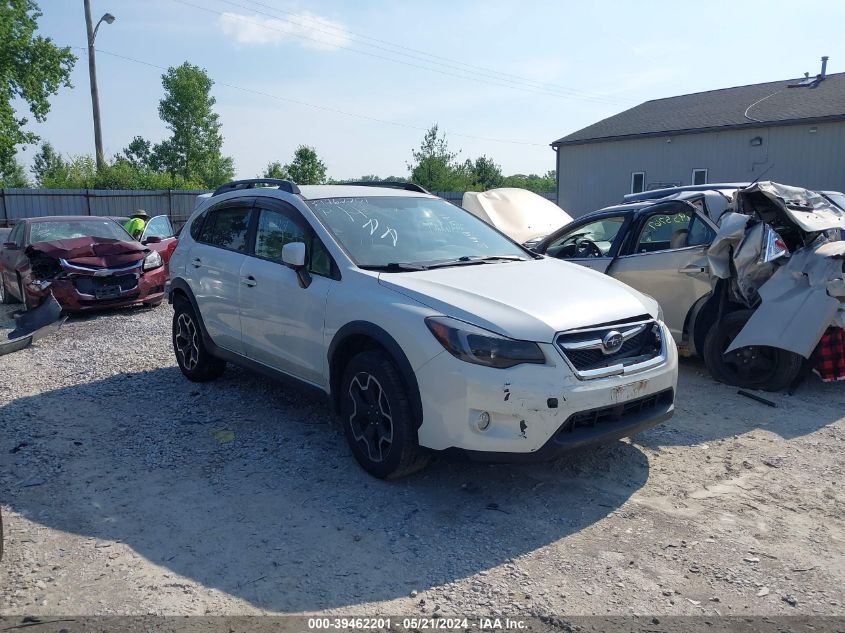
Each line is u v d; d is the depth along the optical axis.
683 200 6.49
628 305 4.17
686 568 3.26
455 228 5.32
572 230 7.48
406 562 3.35
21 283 10.51
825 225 5.78
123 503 4.02
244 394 6.00
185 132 67.88
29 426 5.34
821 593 3.05
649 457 4.56
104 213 25.44
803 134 22.59
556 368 3.67
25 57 32.22
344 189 5.44
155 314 10.41
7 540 3.62
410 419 3.96
